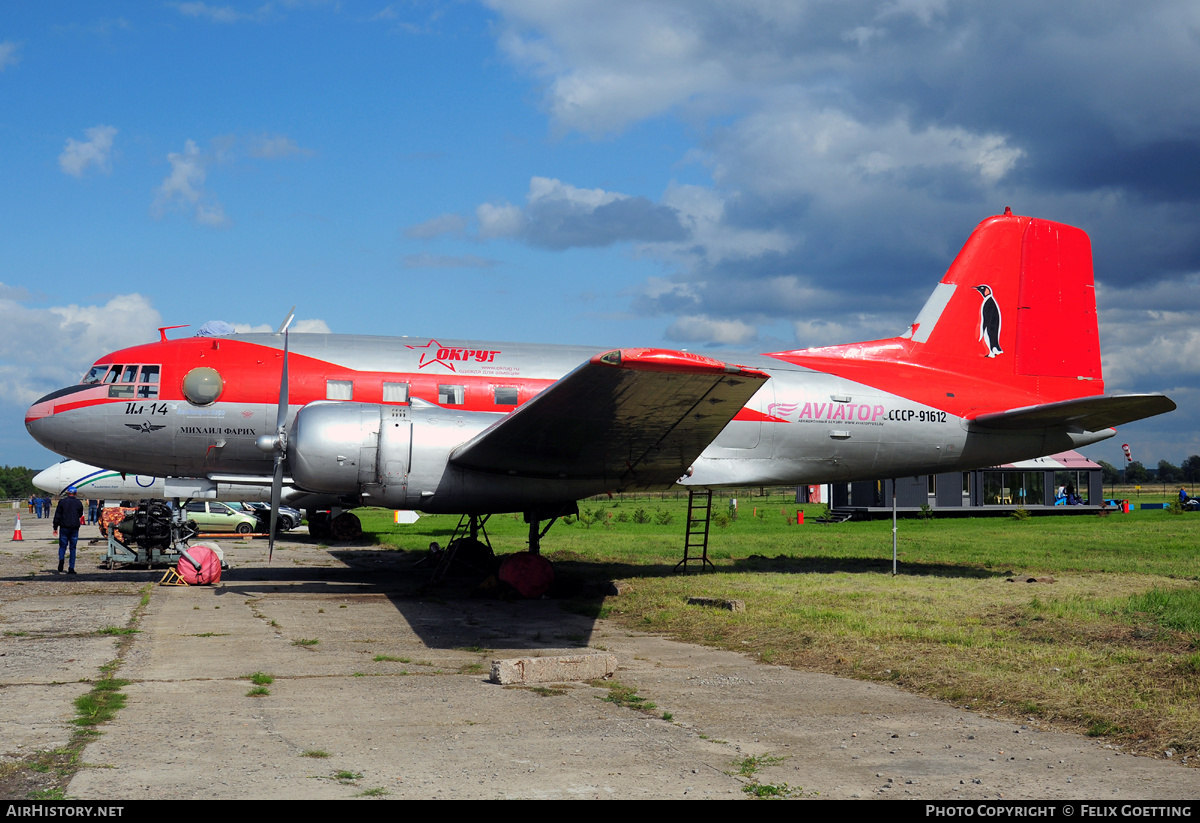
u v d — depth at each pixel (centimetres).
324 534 2986
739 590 1382
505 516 4359
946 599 1276
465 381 1555
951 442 1717
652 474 1392
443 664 859
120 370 1523
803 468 1664
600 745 574
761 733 608
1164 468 16362
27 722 607
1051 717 650
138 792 463
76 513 1764
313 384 1514
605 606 1270
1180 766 536
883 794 482
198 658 868
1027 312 1802
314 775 498
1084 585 1472
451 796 468
